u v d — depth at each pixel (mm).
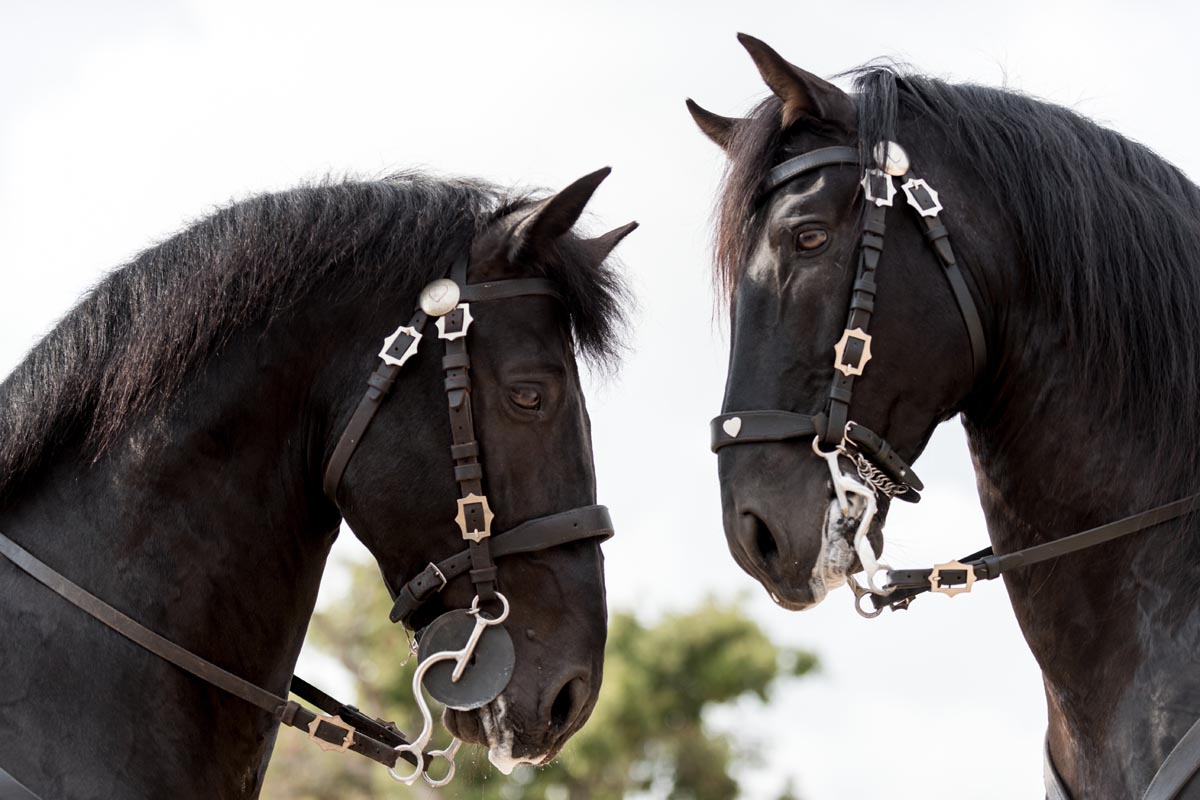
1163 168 4656
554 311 4621
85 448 4312
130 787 4047
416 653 4574
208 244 4473
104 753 4035
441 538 4426
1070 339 4387
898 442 4418
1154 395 4332
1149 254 4422
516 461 4461
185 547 4266
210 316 4363
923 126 4574
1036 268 4426
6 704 4004
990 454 4582
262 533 4398
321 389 4477
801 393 4430
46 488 4305
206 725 4277
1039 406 4430
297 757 19922
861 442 4355
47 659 4074
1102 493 4344
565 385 4586
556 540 4461
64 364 4332
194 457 4309
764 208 4613
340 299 4492
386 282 4496
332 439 4461
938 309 4398
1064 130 4570
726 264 4758
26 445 4254
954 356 4410
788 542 4363
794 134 4652
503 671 4406
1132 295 4391
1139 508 4309
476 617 4418
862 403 4375
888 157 4441
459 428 4391
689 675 24828
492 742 4434
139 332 4348
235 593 4344
